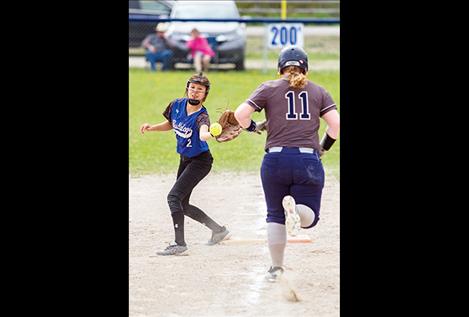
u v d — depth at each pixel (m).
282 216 17.83
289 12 72.25
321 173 17.61
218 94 46.12
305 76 17.89
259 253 20.61
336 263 19.47
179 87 49.22
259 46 66.69
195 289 17.69
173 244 20.81
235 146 36.00
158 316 16.03
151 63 55.97
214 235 21.47
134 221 23.89
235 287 17.81
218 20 44.91
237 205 25.94
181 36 55.53
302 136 17.48
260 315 16.08
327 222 23.73
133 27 59.50
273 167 17.52
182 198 20.55
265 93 17.69
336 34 67.44
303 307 16.53
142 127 20.70
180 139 20.41
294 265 19.34
